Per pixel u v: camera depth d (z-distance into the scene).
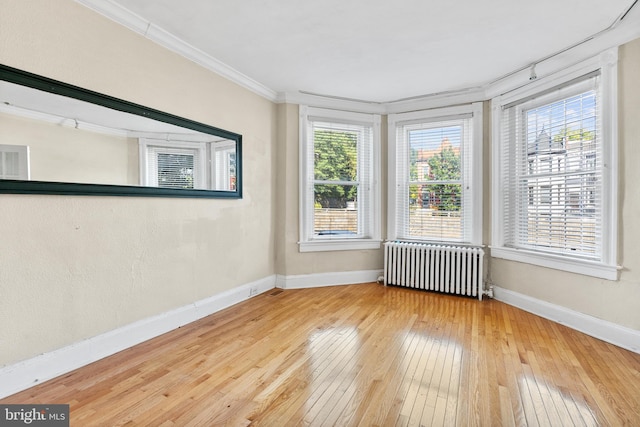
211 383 1.84
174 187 2.62
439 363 2.08
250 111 3.46
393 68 3.06
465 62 2.93
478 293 3.49
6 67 1.67
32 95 1.78
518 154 3.28
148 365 2.04
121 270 2.26
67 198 1.96
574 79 2.70
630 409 1.61
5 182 1.68
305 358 2.14
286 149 3.84
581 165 2.69
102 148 2.12
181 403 1.66
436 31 2.41
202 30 2.43
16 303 1.75
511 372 1.97
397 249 3.93
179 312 2.67
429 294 3.68
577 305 2.67
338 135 4.11
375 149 4.14
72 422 1.50
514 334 2.55
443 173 3.89
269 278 3.81
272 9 2.16
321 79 3.35
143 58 2.36
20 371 1.75
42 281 1.85
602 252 2.48
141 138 2.36
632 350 2.27
